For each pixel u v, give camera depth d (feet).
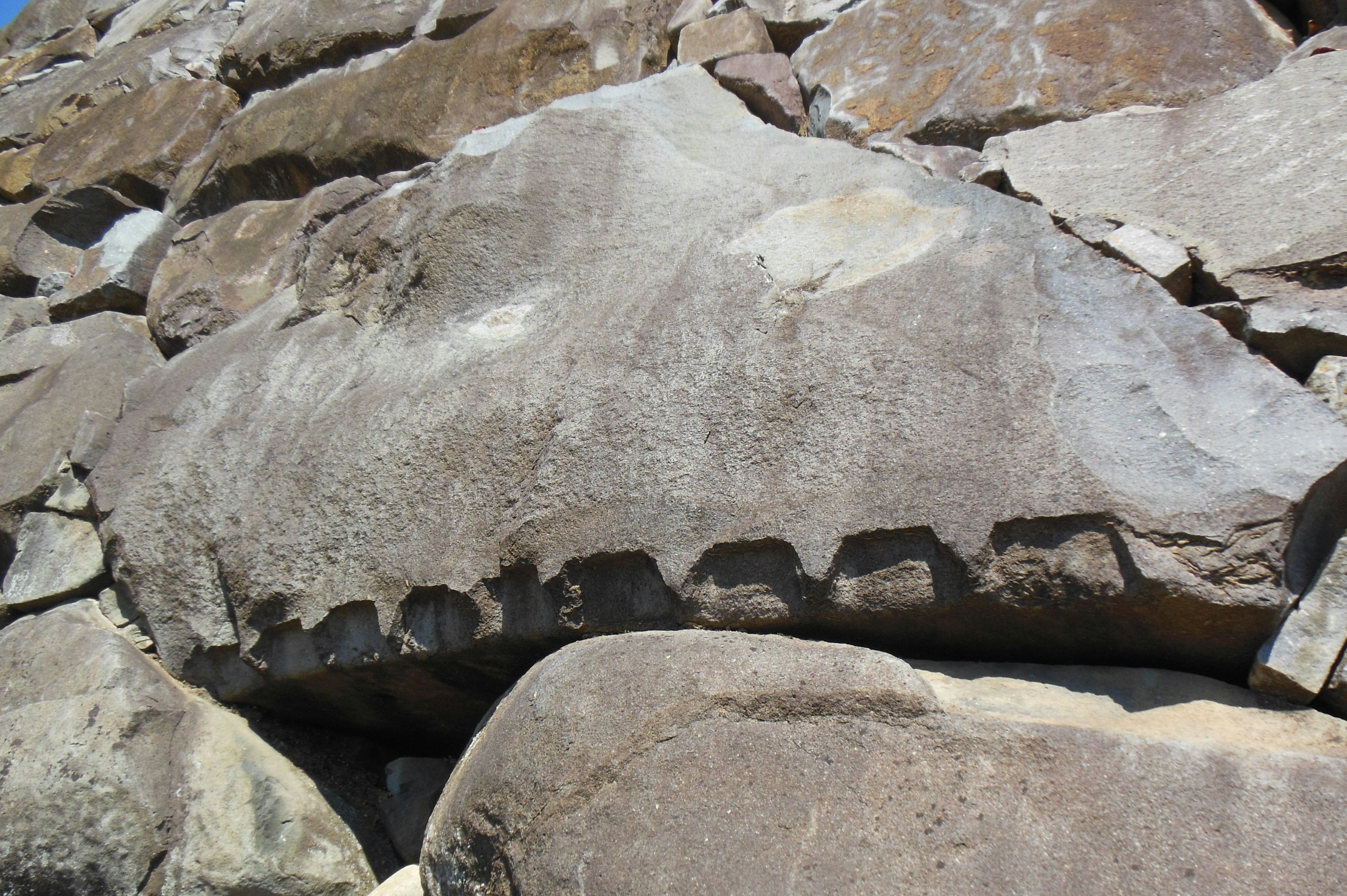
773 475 3.92
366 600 4.65
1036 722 3.18
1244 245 3.98
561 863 3.25
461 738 5.58
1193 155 4.32
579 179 5.44
